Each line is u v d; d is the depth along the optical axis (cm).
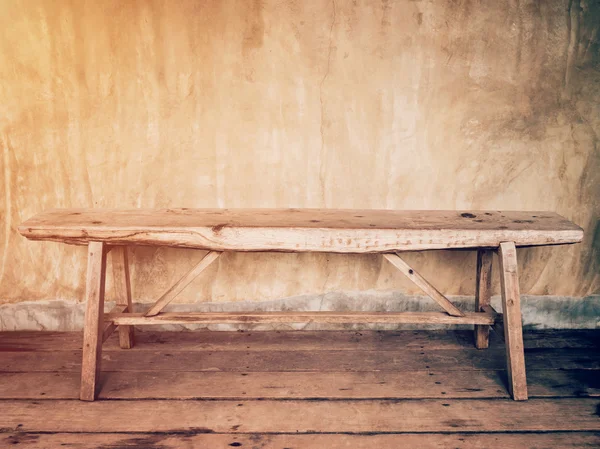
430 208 342
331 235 268
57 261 341
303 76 322
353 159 334
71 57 316
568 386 287
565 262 351
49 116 323
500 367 306
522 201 343
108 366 304
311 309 352
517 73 326
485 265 313
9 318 348
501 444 240
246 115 326
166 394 277
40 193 333
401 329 355
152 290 348
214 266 346
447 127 331
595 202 343
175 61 318
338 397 275
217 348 327
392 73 323
